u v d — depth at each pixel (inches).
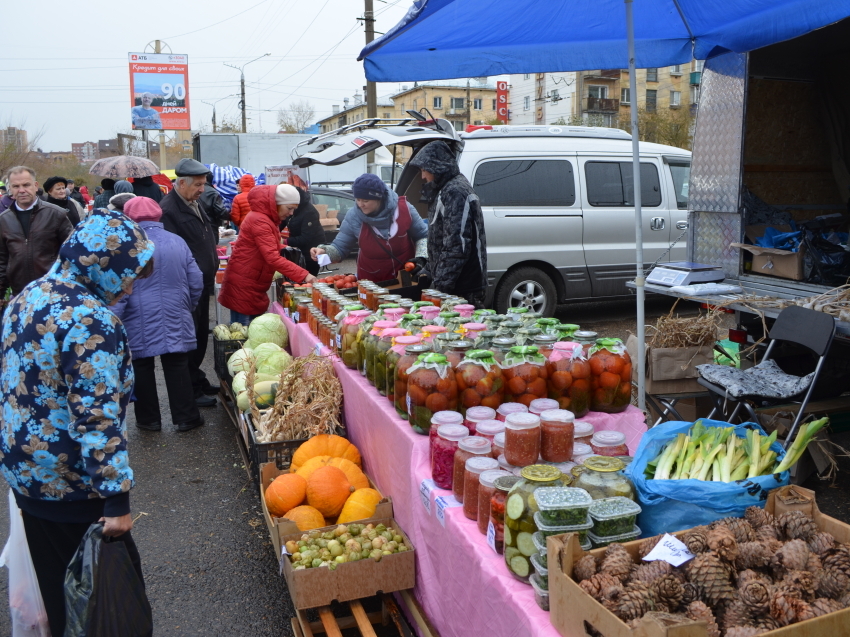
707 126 197.8
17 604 92.0
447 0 129.5
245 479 171.6
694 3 163.0
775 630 55.7
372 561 99.7
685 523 75.3
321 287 190.5
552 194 301.9
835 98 238.1
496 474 80.3
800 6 157.6
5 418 80.3
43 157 1460.4
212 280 229.9
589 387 105.5
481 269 173.3
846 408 166.9
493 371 102.0
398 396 109.7
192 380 233.1
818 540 68.3
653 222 320.5
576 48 185.2
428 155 168.4
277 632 111.7
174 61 1316.4
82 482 81.7
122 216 81.4
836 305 147.6
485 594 76.4
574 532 66.6
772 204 239.3
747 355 179.6
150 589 124.7
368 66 165.9
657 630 51.8
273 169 398.9
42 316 77.3
